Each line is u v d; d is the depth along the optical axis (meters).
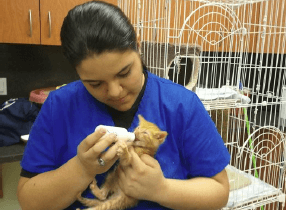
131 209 0.64
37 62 1.85
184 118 0.69
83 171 0.58
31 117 1.51
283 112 1.83
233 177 1.39
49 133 0.68
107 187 0.62
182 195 0.63
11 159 1.28
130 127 0.66
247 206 1.31
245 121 1.51
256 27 1.73
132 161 0.58
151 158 0.61
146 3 1.38
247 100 1.31
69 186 0.59
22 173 0.68
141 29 1.18
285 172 1.54
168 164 0.68
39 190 0.62
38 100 1.54
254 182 1.41
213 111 1.45
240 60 1.25
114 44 0.48
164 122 0.69
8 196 1.85
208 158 0.69
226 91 1.28
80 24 0.50
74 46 0.49
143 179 0.58
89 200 0.62
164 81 0.73
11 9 1.45
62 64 1.92
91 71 0.50
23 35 1.50
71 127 0.68
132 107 0.67
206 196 0.65
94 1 0.57
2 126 1.40
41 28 1.54
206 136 0.70
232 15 1.18
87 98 0.68
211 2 1.22
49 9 1.53
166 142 0.68
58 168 0.63
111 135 0.53
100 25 0.49
